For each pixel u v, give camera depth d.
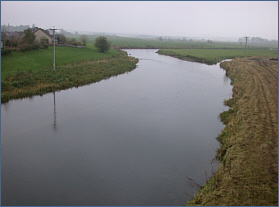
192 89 30.73
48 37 62.84
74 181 11.91
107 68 41.09
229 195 9.63
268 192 9.59
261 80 32.31
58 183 11.75
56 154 14.38
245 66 45.66
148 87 31.17
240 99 23.36
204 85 33.28
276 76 36.41
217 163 13.45
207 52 83.88
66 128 18.02
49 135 16.84
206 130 17.97
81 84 31.00
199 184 11.72
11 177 12.14
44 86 27.17
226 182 10.45
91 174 12.48
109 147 15.31
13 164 13.25
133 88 30.39
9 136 16.53
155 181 11.97
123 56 59.16
